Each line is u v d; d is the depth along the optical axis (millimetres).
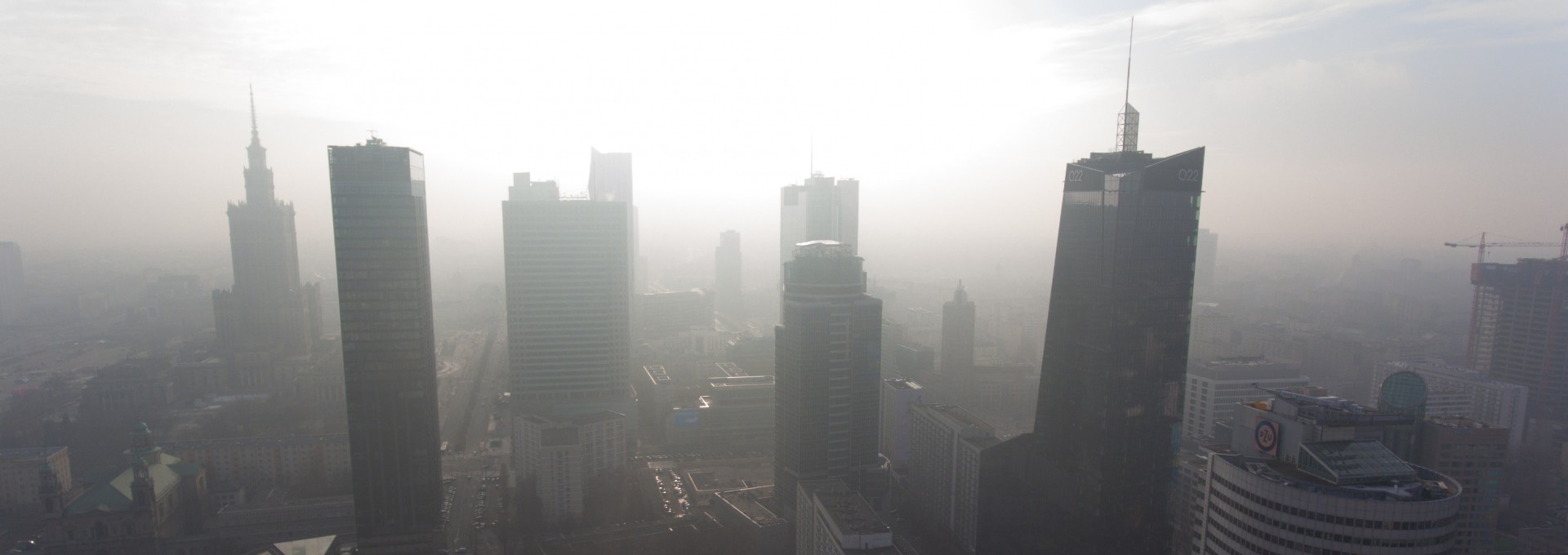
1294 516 164000
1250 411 191500
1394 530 154500
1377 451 171875
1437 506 154750
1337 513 158375
